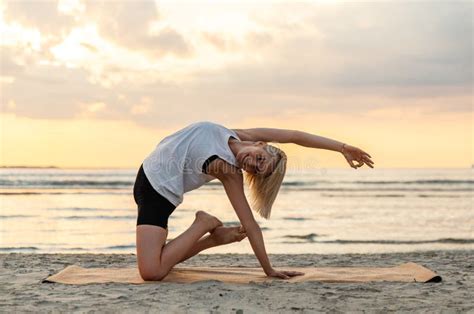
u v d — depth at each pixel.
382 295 4.08
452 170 85.75
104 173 69.69
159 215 4.51
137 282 4.52
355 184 47.88
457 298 4.00
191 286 4.29
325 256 7.77
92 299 3.90
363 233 15.78
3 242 12.32
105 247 11.66
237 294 4.01
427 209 25.56
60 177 55.41
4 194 32.81
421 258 7.44
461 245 12.95
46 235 13.84
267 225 18.25
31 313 3.53
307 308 3.65
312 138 4.70
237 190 4.54
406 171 81.56
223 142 4.49
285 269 5.23
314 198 34.00
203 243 4.72
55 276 4.79
